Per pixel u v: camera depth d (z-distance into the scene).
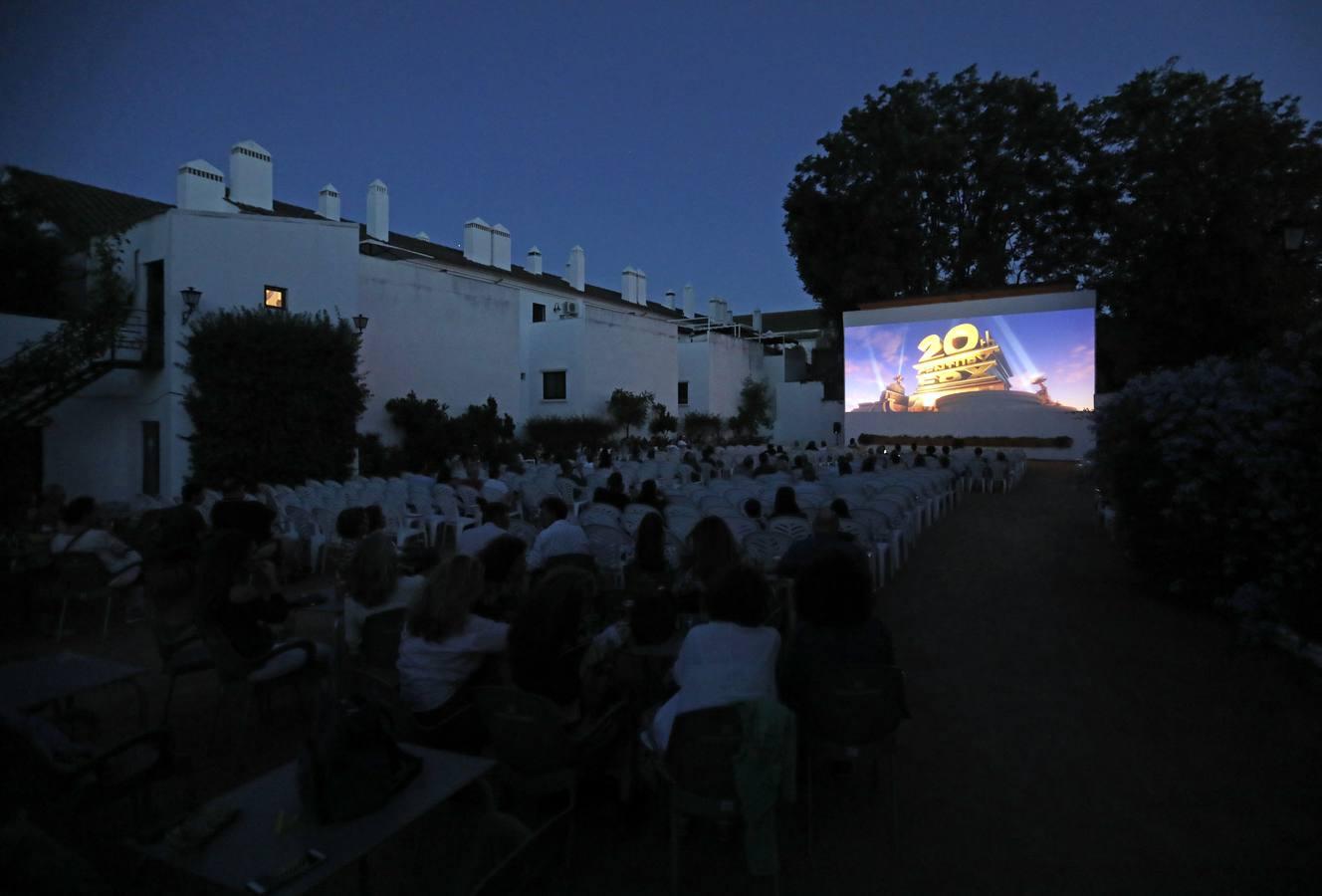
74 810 2.77
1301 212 22.92
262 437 14.42
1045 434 24.55
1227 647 5.92
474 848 2.53
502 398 24.27
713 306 43.88
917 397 26.61
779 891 3.04
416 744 3.50
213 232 15.27
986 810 3.62
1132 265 25.97
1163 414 6.95
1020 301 24.97
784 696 3.45
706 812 2.86
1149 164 24.73
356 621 4.27
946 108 28.84
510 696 3.03
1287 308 22.86
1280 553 5.84
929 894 3.00
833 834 3.45
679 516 7.97
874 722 3.25
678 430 30.73
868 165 27.72
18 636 6.73
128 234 15.82
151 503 10.79
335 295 17.16
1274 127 23.62
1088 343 23.97
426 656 3.53
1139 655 5.79
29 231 15.56
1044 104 27.61
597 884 3.10
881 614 7.12
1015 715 4.72
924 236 28.09
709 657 3.09
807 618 3.48
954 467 16.42
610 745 3.44
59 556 6.54
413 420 20.19
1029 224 28.12
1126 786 3.80
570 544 5.72
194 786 3.91
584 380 26.83
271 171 25.25
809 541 5.26
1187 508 6.74
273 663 4.50
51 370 13.18
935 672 5.53
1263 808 3.56
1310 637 5.57
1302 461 5.64
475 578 3.60
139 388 15.66
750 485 11.06
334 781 2.33
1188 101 25.00
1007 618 6.89
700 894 3.02
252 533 6.35
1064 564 9.26
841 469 13.73
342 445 15.59
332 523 9.46
